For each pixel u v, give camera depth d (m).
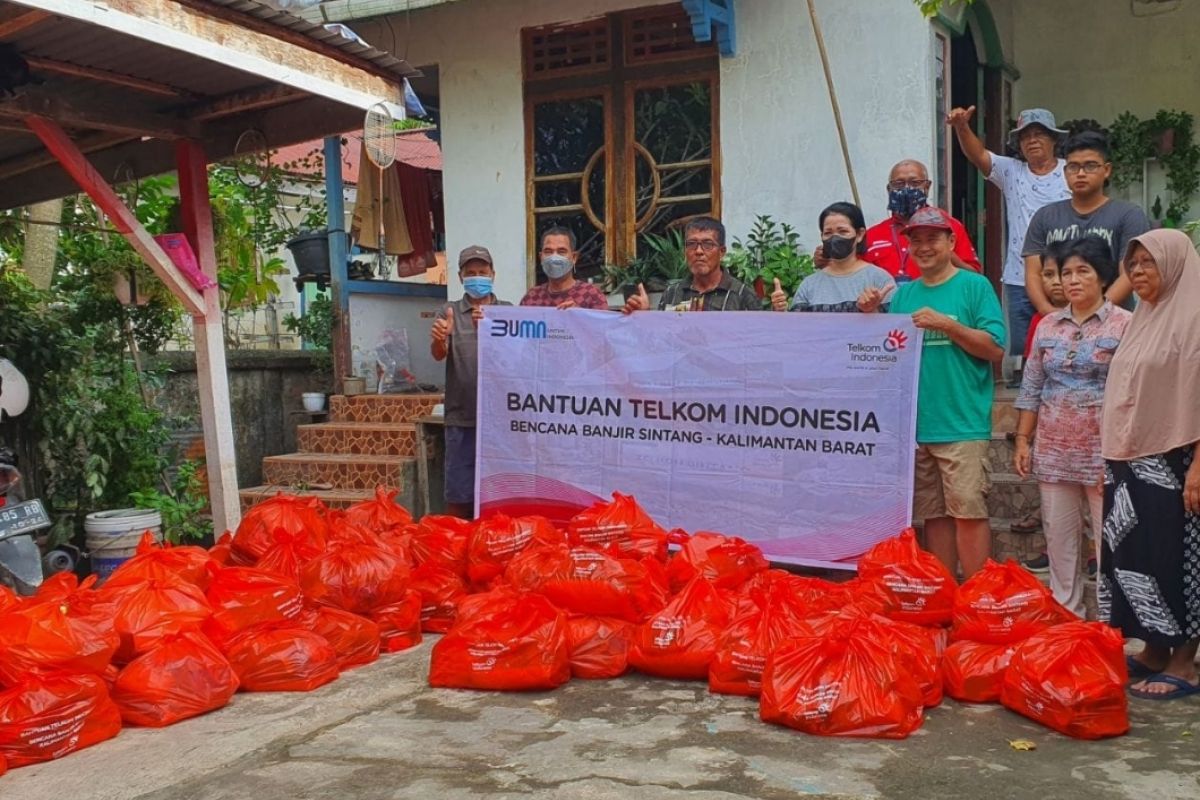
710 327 5.17
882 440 4.81
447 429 5.86
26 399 6.30
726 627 4.06
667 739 3.46
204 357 6.12
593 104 7.68
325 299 9.60
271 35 4.72
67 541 6.61
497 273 8.12
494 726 3.64
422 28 8.16
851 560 4.93
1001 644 3.79
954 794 2.97
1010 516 5.54
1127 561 3.74
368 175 9.26
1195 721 3.49
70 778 3.31
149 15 4.16
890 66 6.64
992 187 8.31
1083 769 3.12
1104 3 8.13
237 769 3.34
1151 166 8.16
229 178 10.67
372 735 3.59
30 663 3.63
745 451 5.13
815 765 3.20
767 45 7.01
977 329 4.45
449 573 5.05
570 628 4.18
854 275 5.04
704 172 7.39
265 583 4.34
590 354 5.45
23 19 3.93
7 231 8.27
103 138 6.36
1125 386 3.73
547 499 5.57
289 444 9.21
